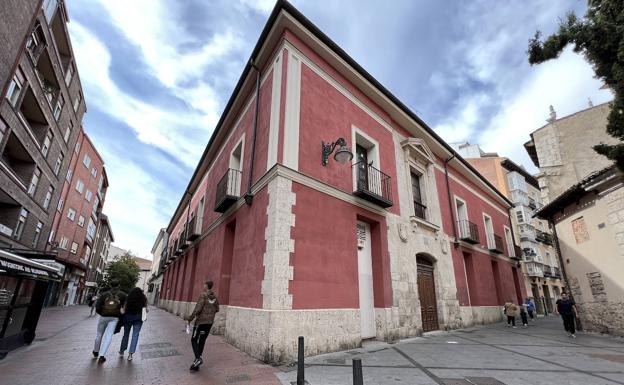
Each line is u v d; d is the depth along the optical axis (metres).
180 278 17.84
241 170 9.67
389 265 8.98
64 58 19.84
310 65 8.60
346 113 9.36
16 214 15.69
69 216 28.20
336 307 6.99
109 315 5.88
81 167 30.48
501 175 25.17
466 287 12.90
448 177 14.55
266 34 8.49
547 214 13.34
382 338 8.05
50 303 24.98
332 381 4.52
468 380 4.57
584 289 11.31
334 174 8.23
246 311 6.85
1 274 5.34
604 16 5.39
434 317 10.77
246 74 9.79
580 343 8.37
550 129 16.62
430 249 11.29
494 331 11.16
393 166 10.76
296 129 7.59
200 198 16.59
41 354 6.13
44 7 14.98
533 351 7.00
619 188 9.58
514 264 18.55
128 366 5.25
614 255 9.91
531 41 6.30
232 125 12.05
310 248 6.88
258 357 5.88
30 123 17.69
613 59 5.64
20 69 13.88
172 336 8.68
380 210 9.28
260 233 7.02
